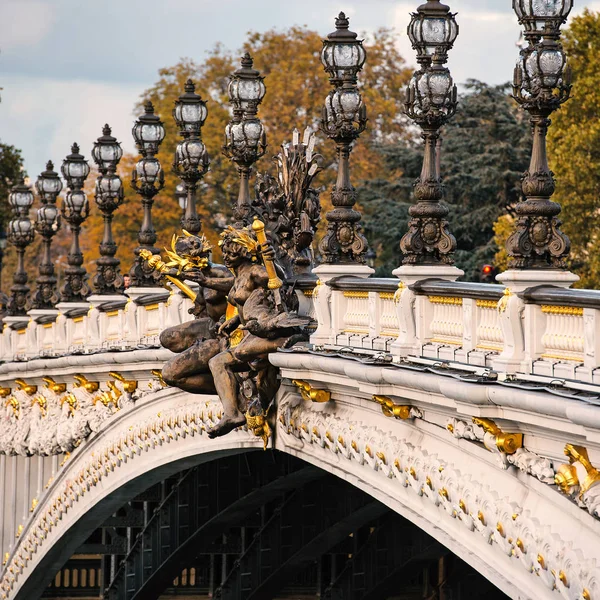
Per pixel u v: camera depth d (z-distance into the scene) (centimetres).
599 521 4156
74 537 10444
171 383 6538
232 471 9394
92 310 9344
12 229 12319
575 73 10050
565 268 4594
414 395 4956
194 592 11238
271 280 6072
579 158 9769
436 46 5241
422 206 5259
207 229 16012
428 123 5250
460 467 4919
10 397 10931
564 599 4306
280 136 15012
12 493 11338
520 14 4606
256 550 9088
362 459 5612
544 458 4412
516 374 4553
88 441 9394
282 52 15938
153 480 8856
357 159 14338
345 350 5744
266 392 6288
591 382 4291
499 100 11188
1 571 11412
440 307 5147
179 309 7819
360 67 5997
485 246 10900
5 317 12281
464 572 9138
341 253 5969
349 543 9312
